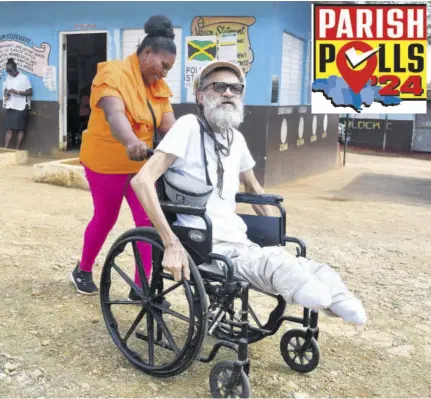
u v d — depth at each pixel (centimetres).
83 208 697
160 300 318
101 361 321
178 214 302
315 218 722
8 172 952
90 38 1280
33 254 505
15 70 1113
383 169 1390
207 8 937
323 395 299
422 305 432
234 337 315
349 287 464
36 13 1099
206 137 298
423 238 644
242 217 324
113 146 365
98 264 484
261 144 922
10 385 291
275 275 269
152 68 353
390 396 303
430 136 1981
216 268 290
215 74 296
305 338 313
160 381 304
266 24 902
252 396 293
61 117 1122
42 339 343
